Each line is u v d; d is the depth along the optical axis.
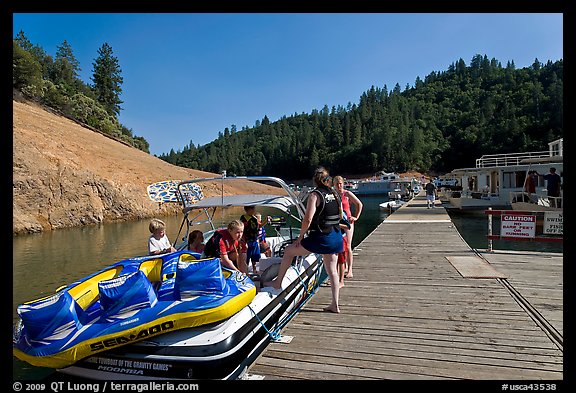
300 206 5.42
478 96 157.12
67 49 72.62
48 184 22.69
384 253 8.94
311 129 170.62
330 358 3.63
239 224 4.60
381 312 4.86
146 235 18.53
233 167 158.00
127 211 27.08
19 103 37.56
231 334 3.28
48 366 3.11
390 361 3.55
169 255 4.24
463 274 6.68
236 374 3.42
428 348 3.80
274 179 5.24
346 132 146.75
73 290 3.68
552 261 7.60
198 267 3.31
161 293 3.45
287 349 3.83
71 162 26.55
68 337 3.11
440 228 13.37
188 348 3.11
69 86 63.72
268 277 4.97
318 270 6.69
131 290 3.21
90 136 39.69
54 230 21.42
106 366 3.23
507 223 8.59
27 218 20.31
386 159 122.62
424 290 5.82
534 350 3.71
